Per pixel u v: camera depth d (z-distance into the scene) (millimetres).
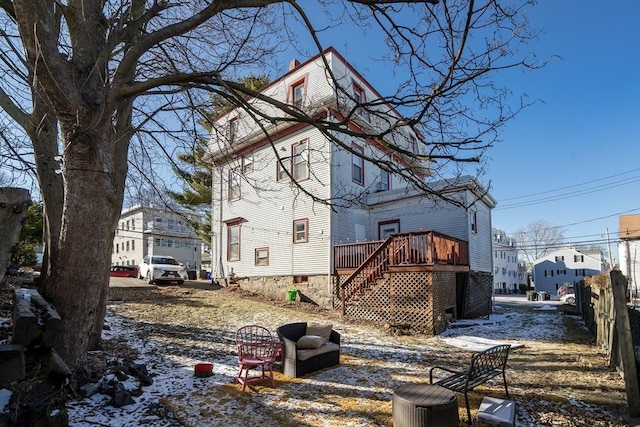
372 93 14867
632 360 4602
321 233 13453
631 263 29250
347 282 11609
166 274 17125
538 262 54500
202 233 18531
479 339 9156
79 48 4238
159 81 4266
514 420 4047
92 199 4191
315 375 5855
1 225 2750
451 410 3678
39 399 3115
